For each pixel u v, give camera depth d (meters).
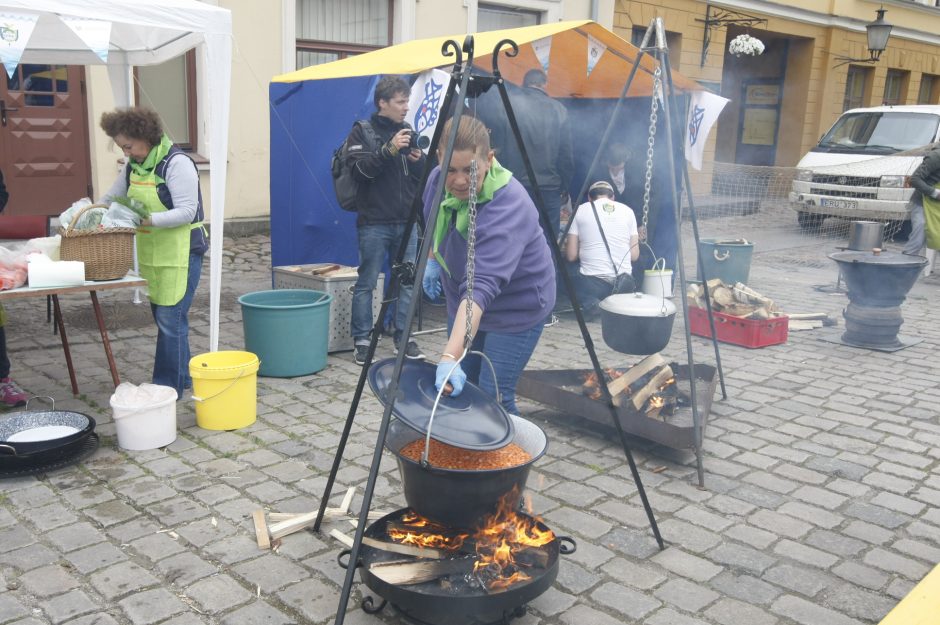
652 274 4.77
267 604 2.65
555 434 4.23
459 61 2.54
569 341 6.09
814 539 3.18
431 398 2.46
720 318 6.17
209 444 3.94
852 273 6.03
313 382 4.95
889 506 3.48
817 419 4.54
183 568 2.84
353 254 6.46
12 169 8.39
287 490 3.47
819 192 10.46
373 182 5.22
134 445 3.82
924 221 8.53
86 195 8.88
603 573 2.89
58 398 4.49
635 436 4.23
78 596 2.65
